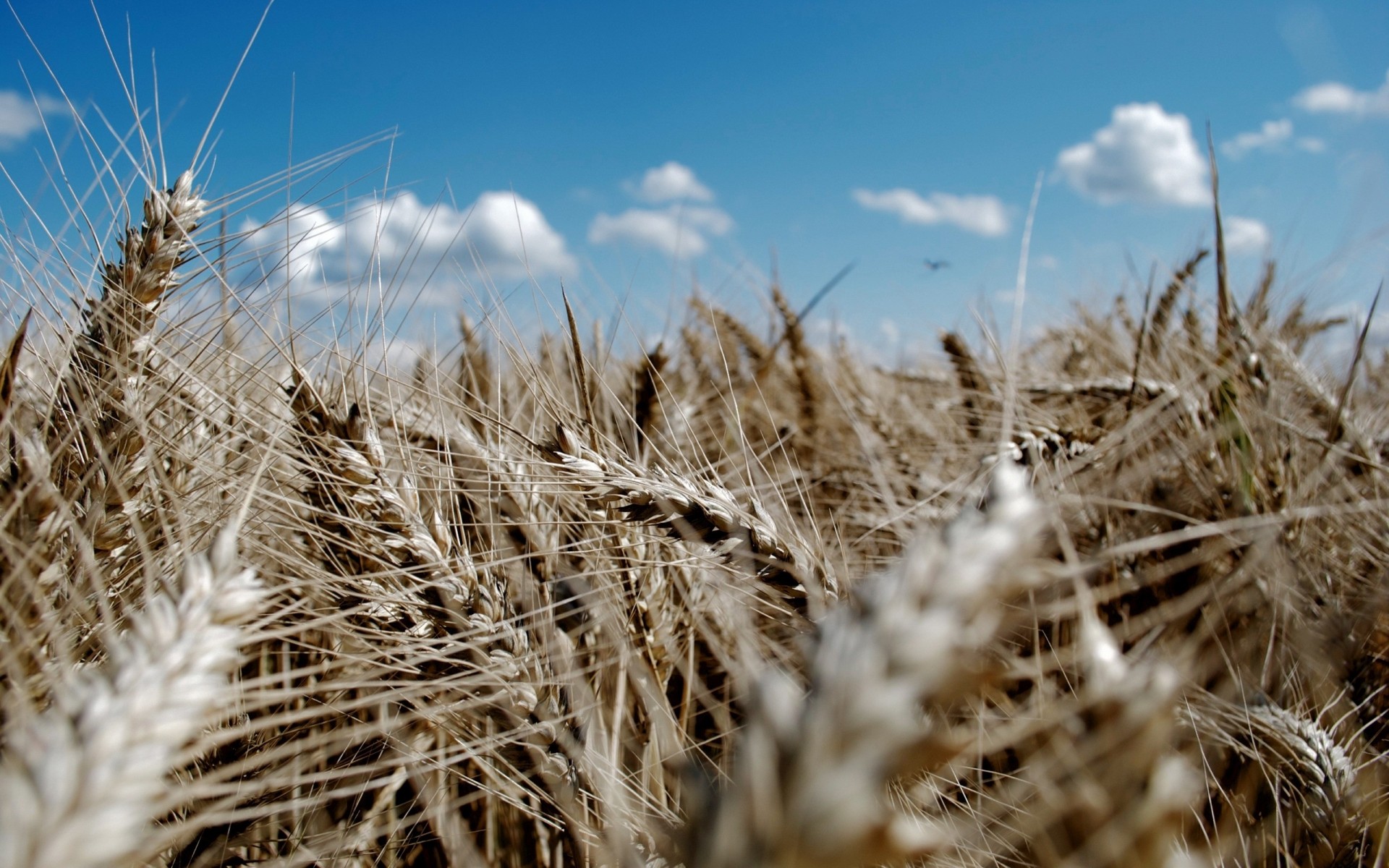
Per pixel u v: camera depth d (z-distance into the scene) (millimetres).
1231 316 3467
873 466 3035
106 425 1801
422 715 1640
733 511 1831
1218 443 2904
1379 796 1784
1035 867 1379
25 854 678
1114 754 645
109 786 739
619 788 1835
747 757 520
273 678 1264
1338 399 3537
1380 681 2441
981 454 3119
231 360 2242
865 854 473
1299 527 2680
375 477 1888
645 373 3416
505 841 2170
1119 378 3807
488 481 2145
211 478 2082
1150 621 2014
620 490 1823
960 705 1711
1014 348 1653
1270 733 1860
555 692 1883
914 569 572
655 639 2223
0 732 1038
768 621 2338
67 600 1573
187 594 964
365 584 1815
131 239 1960
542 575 2365
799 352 5316
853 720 479
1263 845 1702
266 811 1254
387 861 1979
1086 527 2869
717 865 498
